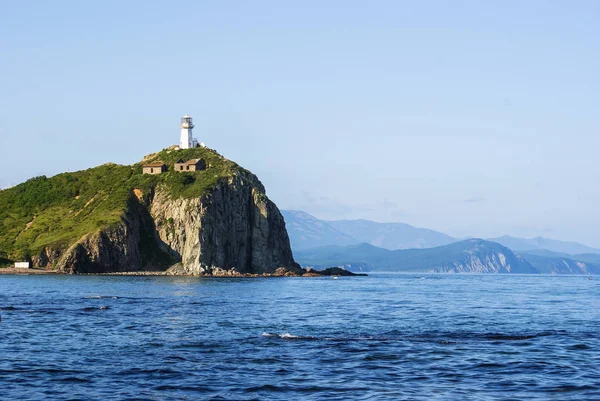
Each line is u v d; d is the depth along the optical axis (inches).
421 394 1855.3
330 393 1855.3
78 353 2412.6
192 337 2817.4
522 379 2048.5
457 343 2706.7
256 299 5142.7
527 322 3587.6
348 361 2292.1
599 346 2677.2
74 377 2021.4
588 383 2003.0
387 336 2906.0
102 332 2950.3
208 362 2255.2
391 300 5275.6
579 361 2340.1
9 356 2336.4
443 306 4685.0
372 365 2230.6
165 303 4537.4
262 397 1807.3
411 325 3378.4
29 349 2481.5
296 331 3080.7
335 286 7770.7
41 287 6318.9
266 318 3649.1
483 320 3673.7
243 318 3627.0
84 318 3479.3
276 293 6008.9
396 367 2203.5
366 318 3725.4
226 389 1888.5
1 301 4490.7
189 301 4773.6
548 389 1926.7
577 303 5187.0
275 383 1962.4
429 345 2647.6
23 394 1818.4
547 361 2332.7
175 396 1811.0
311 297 5516.7
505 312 4222.4
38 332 2918.3
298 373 2096.5
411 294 6279.5
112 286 6614.2
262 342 2682.1
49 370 2114.9
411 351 2502.5
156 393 1840.6
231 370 2130.9
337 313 4010.8
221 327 3184.1
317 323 3435.0
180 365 2202.3
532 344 2711.6
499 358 2380.7
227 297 5334.6
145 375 2053.4
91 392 1846.7
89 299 4771.2
